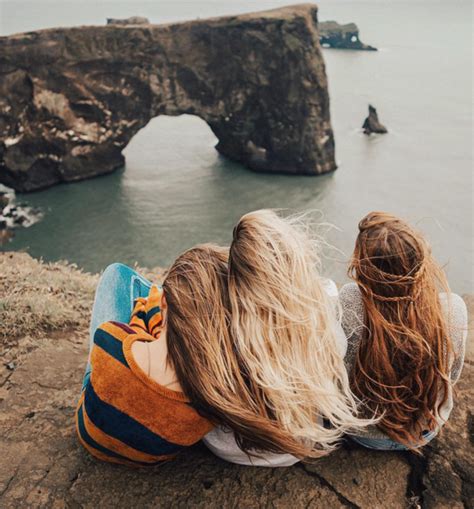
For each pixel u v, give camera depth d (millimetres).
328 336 2029
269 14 57094
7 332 4621
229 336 1977
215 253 2129
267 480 2736
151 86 57062
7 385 3594
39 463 2854
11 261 7750
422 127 98875
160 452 2291
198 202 55438
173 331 1998
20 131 52438
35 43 50156
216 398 1972
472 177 67625
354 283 2498
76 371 3760
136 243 46344
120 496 2656
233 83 59750
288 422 2016
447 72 194875
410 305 2164
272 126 61719
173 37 56062
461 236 49062
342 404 2105
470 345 3842
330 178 63719
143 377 2084
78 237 46781
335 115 107875
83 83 53750
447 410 2525
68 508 2600
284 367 1945
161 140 81250
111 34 53094
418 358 2189
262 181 62094
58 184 57719
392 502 2646
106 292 2920
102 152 58938
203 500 2639
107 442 2312
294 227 2191
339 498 2660
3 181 54750
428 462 2850
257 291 1912
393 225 2207
